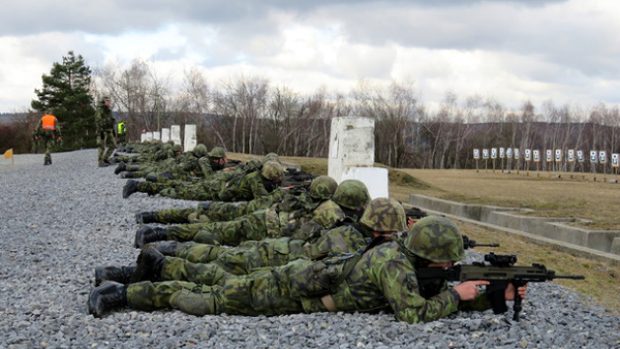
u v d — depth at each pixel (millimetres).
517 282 6500
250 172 14289
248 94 81875
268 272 6980
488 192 31000
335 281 6699
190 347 5754
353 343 5793
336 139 13039
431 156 93500
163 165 21812
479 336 6109
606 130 100438
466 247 8336
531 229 15867
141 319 6664
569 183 40500
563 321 7066
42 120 32375
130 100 83500
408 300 6250
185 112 84250
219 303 6875
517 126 100938
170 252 8477
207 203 12297
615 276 11664
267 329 6234
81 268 9352
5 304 7363
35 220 13945
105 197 17359
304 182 13781
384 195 12086
